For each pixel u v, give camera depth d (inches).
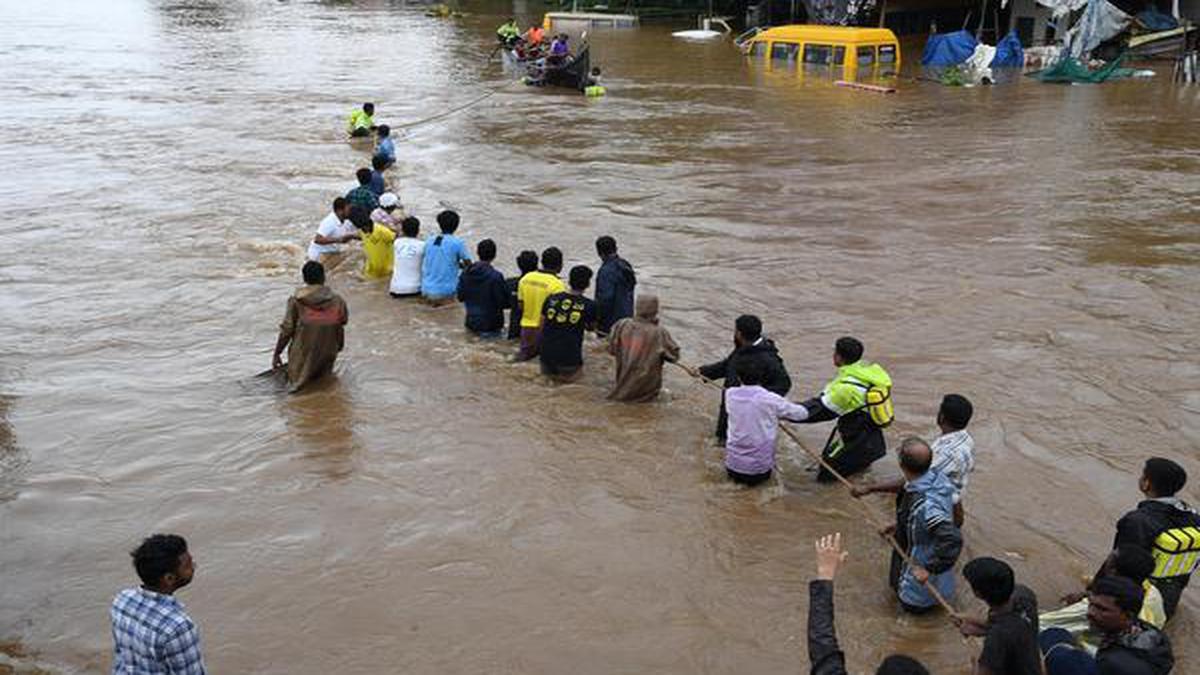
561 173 773.9
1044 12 1593.3
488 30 1985.7
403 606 260.2
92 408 373.7
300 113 1040.2
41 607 260.4
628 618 256.1
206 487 318.0
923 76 1368.1
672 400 385.7
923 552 245.8
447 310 478.3
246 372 408.8
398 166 799.7
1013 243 587.2
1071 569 276.4
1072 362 417.7
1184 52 1407.5
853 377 309.7
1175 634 247.1
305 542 288.4
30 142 868.0
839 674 172.9
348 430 357.4
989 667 186.5
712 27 1937.7
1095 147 870.4
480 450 343.6
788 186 731.4
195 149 849.5
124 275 526.0
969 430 357.4
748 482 319.3
